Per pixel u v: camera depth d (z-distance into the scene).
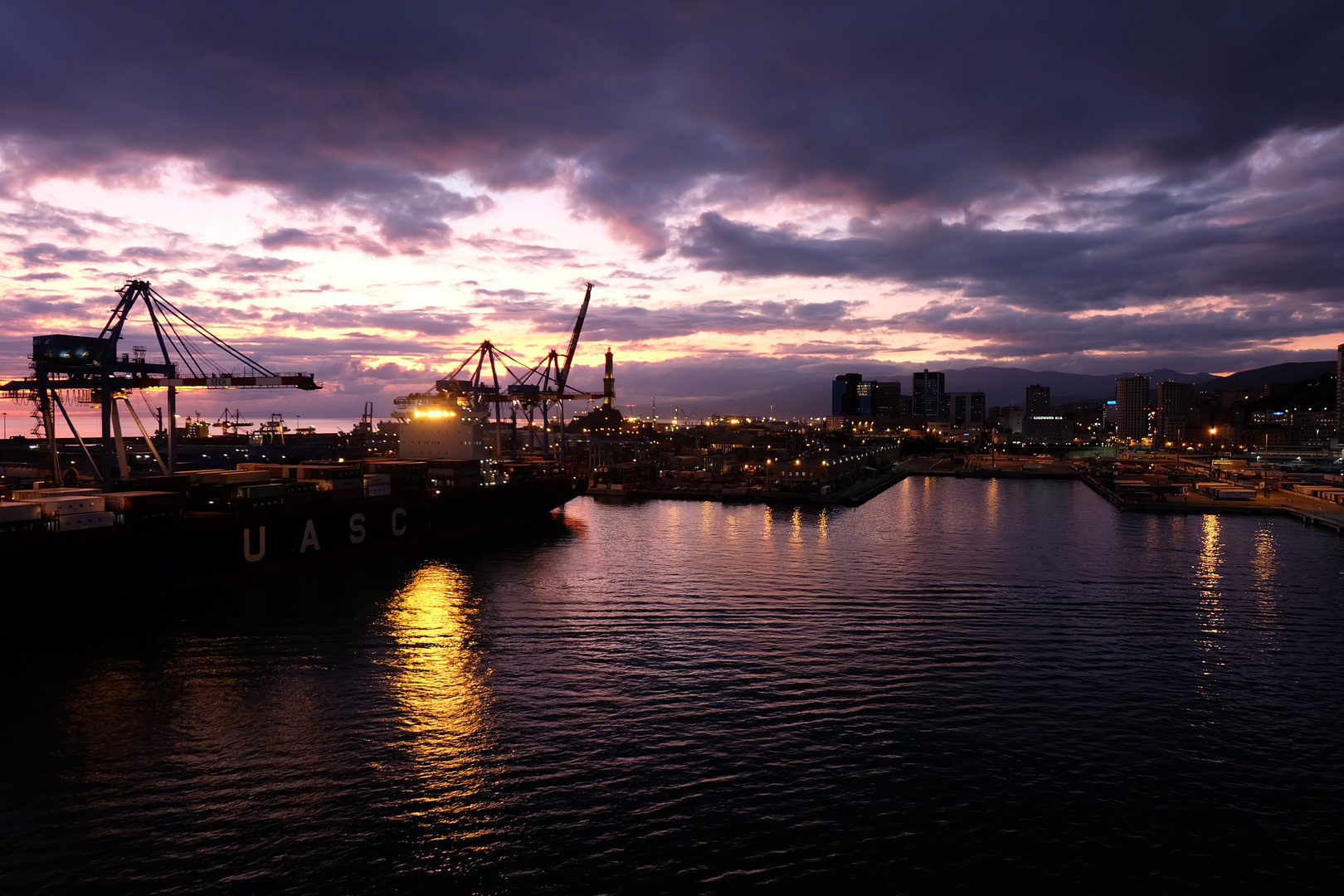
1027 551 112.38
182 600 78.19
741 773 42.06
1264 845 35.72
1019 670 58.47
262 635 66.75
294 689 54.00
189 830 36.50
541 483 145.50
